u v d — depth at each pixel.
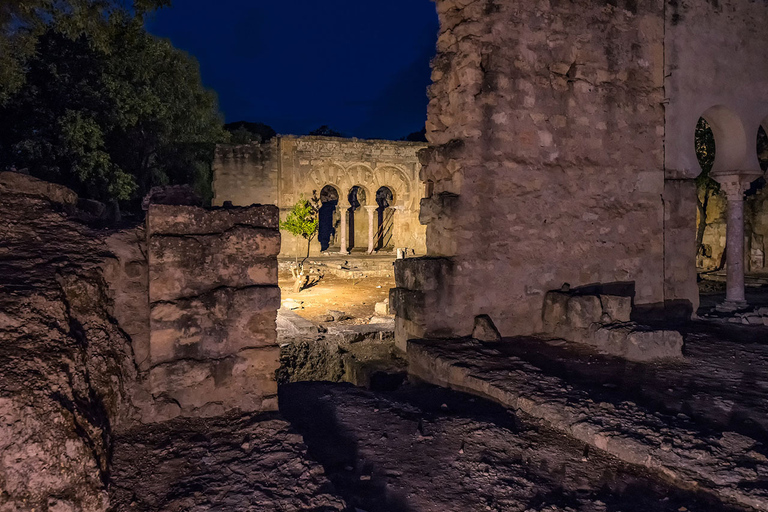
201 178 23.11
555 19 7.00
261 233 3.82
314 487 2.81
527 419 4.14
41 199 3.81
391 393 5.11
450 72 6.85
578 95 7.20
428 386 5.66
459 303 6.54
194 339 3.60
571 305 6.59
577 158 7.23
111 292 3.43
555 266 7.11
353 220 32.50
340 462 3.38
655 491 3.04
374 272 21.30
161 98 18.39
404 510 2.84
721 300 10.68
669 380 4.94
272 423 3.51
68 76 14.20
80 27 12.09
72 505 2.38
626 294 7.62
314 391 4.83
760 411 4.11
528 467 3.34
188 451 3.16
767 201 16.00
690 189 8.12
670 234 7.98
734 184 8.77
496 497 2.97
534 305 6.98
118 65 15.91
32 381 2.47
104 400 2.99
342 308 14.15
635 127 7.66
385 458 3.45
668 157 7.97
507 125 6.74
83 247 3.44
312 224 23.62
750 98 8.66
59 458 2.40
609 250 7.48
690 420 3.91
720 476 3.01
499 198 6.73
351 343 9.25
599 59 7.34
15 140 13.90
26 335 2.64
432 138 7.23
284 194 25.41
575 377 5.05
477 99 6.56
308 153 25.80
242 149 24.72
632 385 4.78
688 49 8.08
